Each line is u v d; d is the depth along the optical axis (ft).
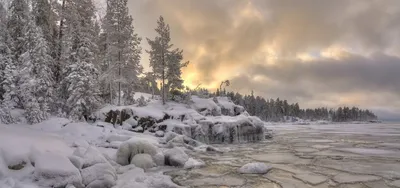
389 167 49.90
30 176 30.27
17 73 70.64
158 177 39.01
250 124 101.09
